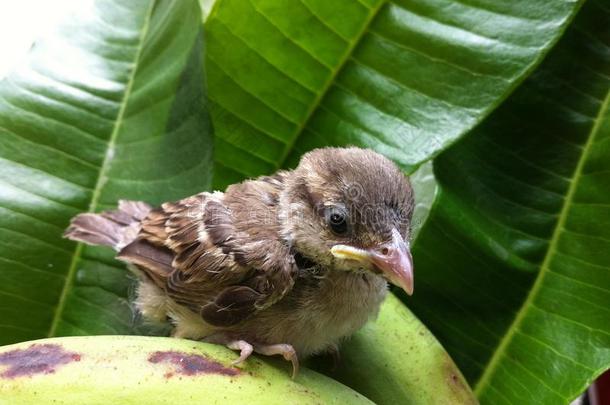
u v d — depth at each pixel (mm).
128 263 362
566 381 352
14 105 364
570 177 358
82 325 360
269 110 369
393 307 348
